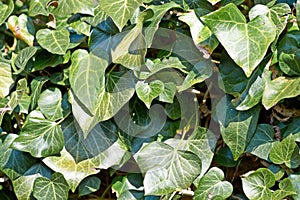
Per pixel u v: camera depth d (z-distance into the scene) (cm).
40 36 80
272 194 75
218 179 77
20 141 77
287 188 75
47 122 78
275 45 74
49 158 78
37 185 78
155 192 76
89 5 78
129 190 79
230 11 73
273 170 77
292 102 76
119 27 73
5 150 80
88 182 80
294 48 74
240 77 75
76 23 79
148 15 76
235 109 76
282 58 74
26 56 80
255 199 75
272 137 76
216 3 79
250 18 75
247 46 71
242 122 76
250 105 74
